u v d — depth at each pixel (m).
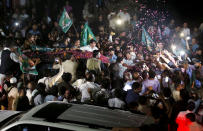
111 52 11.39
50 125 4.72
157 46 11.83
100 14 16.81
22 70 9.36
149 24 16.88
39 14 16.45
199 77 9.95
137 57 11.47
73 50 10.98
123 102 6.97
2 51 9.55
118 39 14.02
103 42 12.66
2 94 8.09
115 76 9.66
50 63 10.83
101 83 7.95
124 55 11.82
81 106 5.63
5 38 12.34
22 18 14.67
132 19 16.81
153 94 7.87
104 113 5.34
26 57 9.65
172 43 13.75
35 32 13.58
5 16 14.66
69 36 13.50
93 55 9.83
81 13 17.33
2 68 9.47
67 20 11.72
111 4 17.12
